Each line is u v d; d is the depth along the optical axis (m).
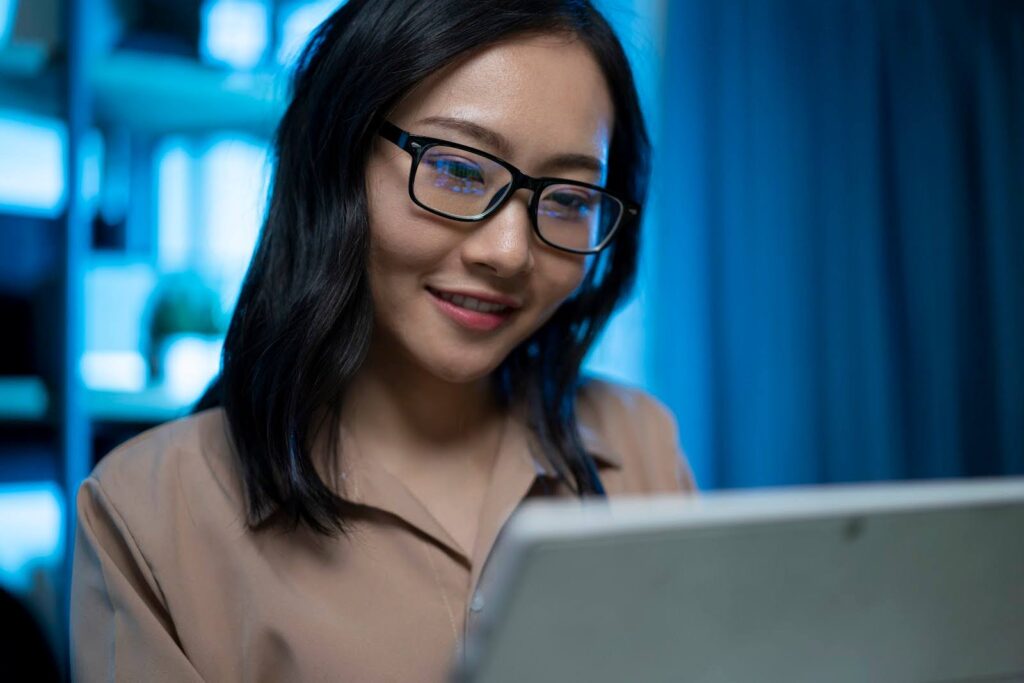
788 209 1.67
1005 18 1.73
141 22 1.43
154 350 1.47
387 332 0.71
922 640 0.39
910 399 1.73
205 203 1.53
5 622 0.83
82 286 1.34
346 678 0.64
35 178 1.37
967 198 1.75
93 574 0.66
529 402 0.83
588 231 0.70
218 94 1.44
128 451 0.73
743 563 0.34
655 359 1.68
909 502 0.36
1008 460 1.71
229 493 0.70
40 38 1.30
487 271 0.64
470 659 0.32
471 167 0.62
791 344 1.67
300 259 0.70
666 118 1.66
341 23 0.69
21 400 1.31
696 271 1.66
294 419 0.67
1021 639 0.40
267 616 0.65
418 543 0.71
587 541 0.30
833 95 1.69
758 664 0.36
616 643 0.33
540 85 0.62
